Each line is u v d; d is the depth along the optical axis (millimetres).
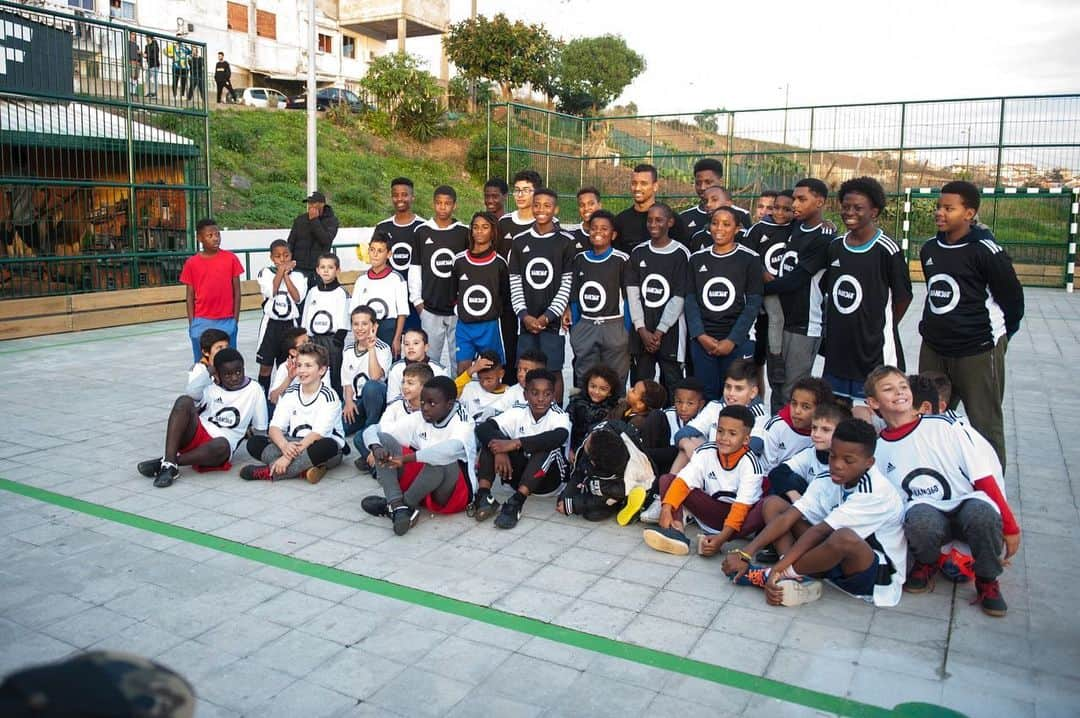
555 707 2922
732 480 4324
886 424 4148
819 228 5523
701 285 5695
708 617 3604
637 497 4621
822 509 3893
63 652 3258
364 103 29172
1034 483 5395
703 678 3109
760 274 5621
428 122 29312
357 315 5945
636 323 5945
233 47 30953
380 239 6711
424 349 5855
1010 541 3684
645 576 4035
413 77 29125
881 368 3965
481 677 3115
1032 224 18281
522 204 7027
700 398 4992
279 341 7289
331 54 34812
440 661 3229
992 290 4523
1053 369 9305
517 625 3521
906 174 19141
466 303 6574
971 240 4516
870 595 3727
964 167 18578
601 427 4789
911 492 3900
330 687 3043
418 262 7062
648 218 5848
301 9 33156
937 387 4219
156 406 7277
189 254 12672
